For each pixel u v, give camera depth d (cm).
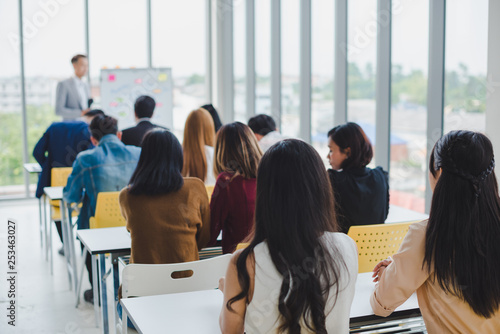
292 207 150
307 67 625
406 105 462
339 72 557
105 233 318
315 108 618
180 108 896
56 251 554
